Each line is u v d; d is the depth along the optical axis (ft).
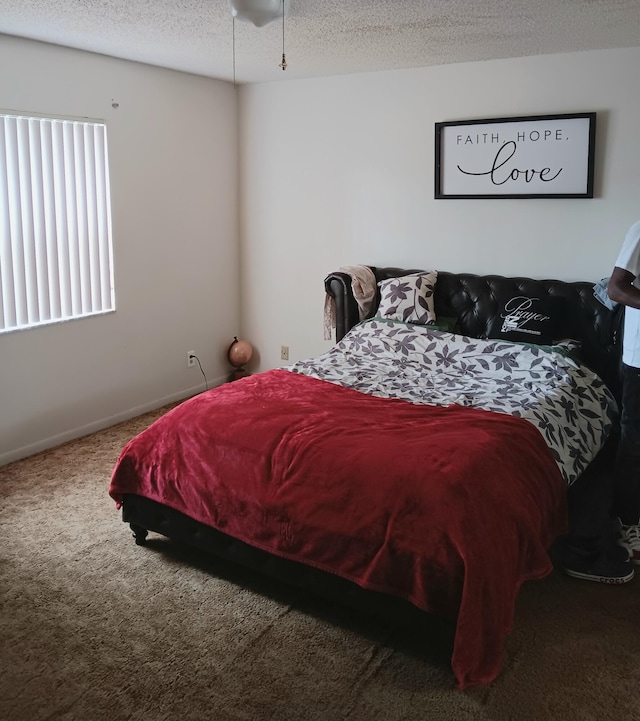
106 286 14.01
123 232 14.17
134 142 14.12
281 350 17.31
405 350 12.64
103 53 12.98
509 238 13.89
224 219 16.79
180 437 9.07
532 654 7.43
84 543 9.78
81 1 9.50
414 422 8.92
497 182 13.73
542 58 12.97
